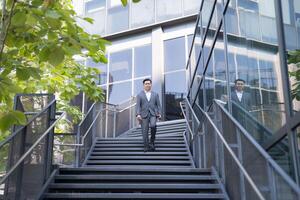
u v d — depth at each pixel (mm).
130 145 9734
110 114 12820
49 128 5676
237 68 6301
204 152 7402
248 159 4371
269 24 4992
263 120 5020
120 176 6316
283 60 4422
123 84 17062
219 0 7625
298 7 4121
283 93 4359
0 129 3250
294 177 3916
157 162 8477
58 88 7609
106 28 17984
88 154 8922
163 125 12891
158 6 17016
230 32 6785
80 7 18797
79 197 5477
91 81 7867
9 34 3490
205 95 8922
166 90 15945
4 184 4477
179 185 5898
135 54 17250
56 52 3217
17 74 3416
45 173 5820
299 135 3936
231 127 5359
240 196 4727
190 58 11883
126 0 3611
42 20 3252
